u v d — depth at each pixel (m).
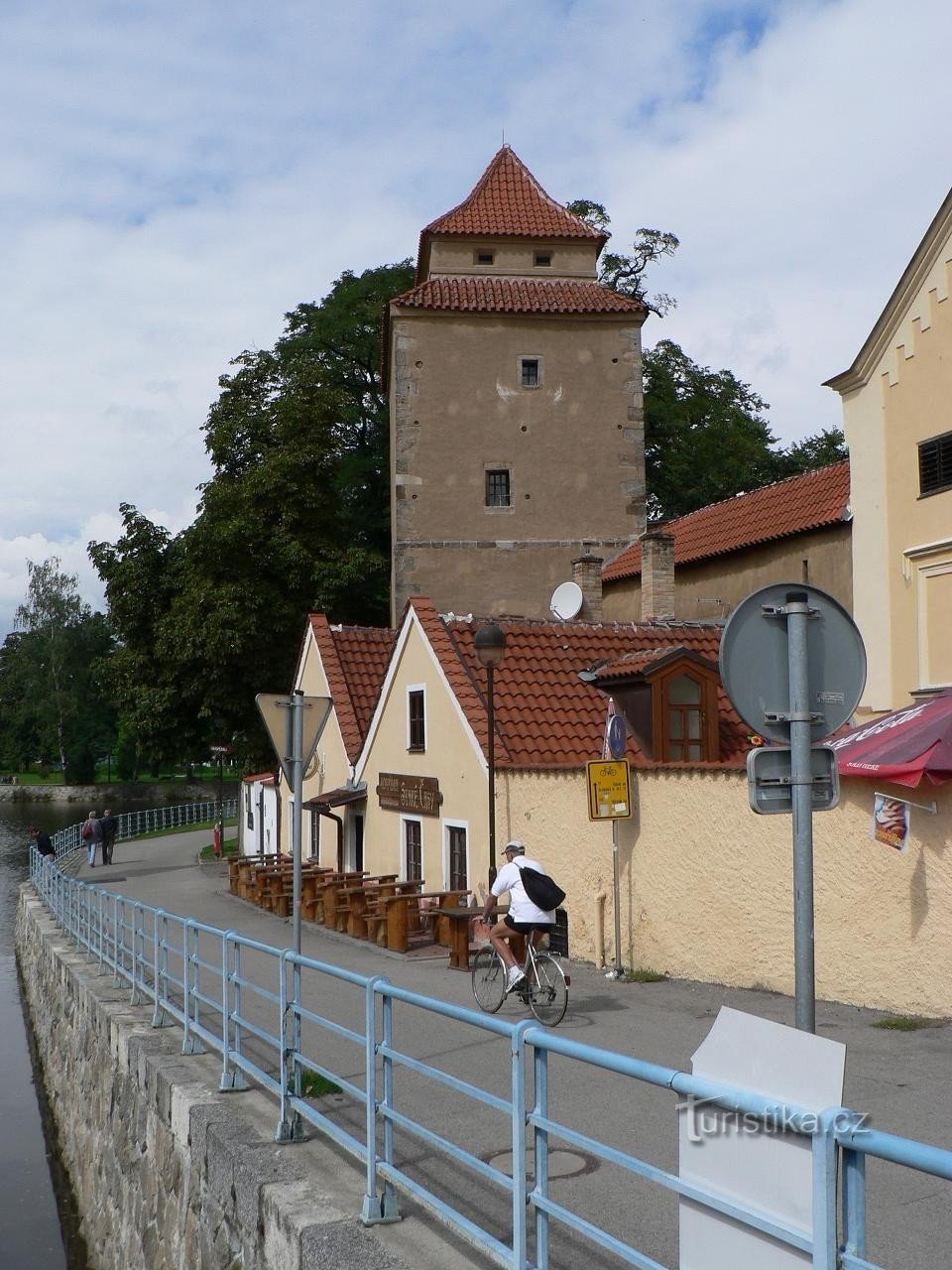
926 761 9.88
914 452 18.33
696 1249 3.80
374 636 28.84
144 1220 10.06
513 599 35.47
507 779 17.42
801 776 5.54
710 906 12.85
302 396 39.94
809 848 5.50
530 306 36.06
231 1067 9.05
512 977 11.56
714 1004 11.79
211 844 46.38
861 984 10.89
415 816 21.55
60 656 106.12
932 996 10.16
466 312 35.69
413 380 35.56
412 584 35.06
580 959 15.17
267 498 38.91
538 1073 4.87
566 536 35.78
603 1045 10.16
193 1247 8.17
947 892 10.02
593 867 14.98
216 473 41.19
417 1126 5.89
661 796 13.60
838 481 24.92
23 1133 18.39
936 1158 2.88
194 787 107.81
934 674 17.89
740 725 19.59
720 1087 3.63
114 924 15.95
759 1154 3.54
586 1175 6.47
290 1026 7.91
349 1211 6.38
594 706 19.48
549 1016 11.24
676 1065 9.27
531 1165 6.76
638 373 36.41
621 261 46.38
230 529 37.72
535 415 36.00
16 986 28.83
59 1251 13.55
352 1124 8.00
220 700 38.00
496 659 16.44
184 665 38.22
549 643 20.75
